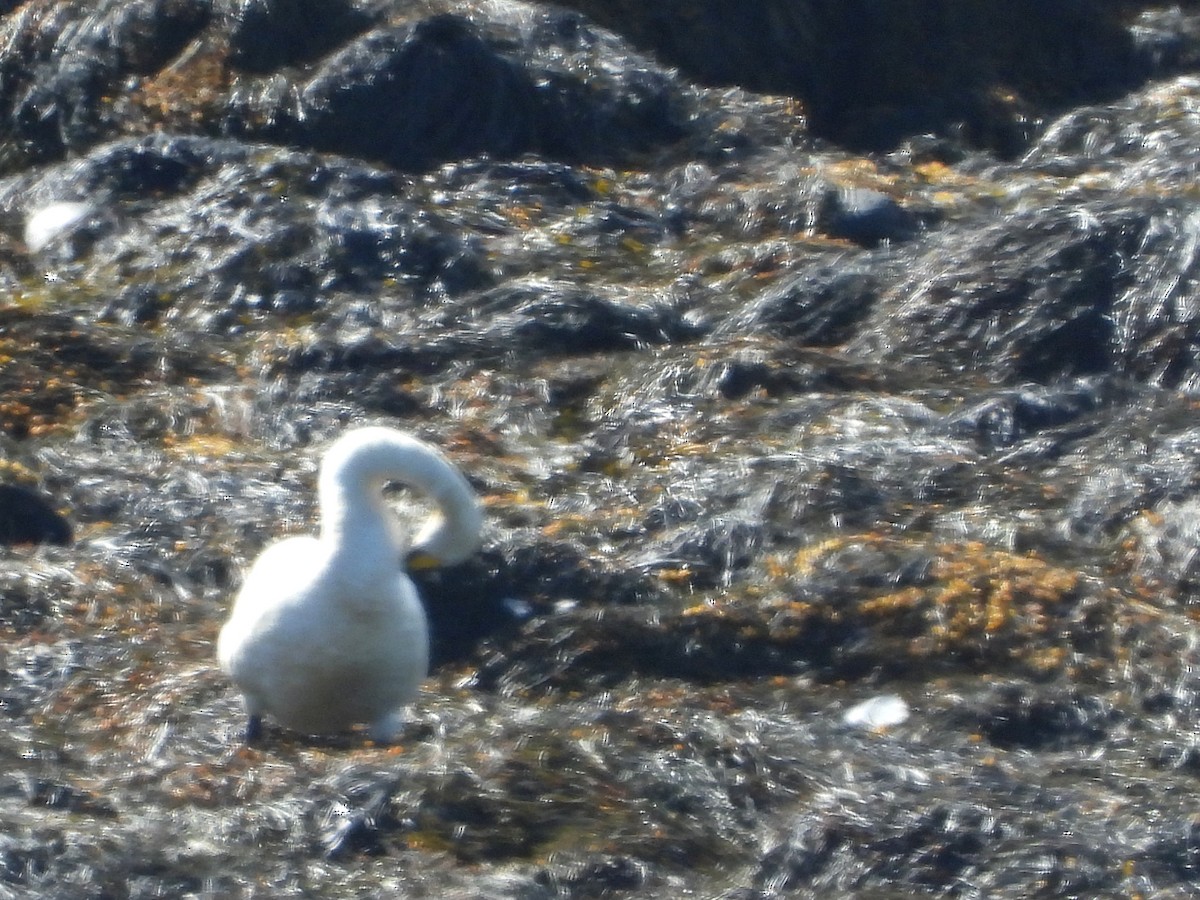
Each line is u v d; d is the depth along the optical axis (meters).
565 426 13.84
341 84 20.05
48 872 7.10
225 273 16.28
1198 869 7.92
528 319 15.11
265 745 8.69
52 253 17.28
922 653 10.19
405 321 15.48
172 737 8.84
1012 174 21.22
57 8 22.20
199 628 10.29
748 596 10.64
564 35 21.55
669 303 15.91
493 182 18.55
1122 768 9.13
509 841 7.82
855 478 12.22
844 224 17.80
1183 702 9.83
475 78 20.09
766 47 25.41
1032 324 15.27
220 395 13.89
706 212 18.30
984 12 27.31
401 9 21.28
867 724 9.58
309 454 12.88
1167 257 15.51
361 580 8.02
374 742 8.68
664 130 20.47
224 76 20.88
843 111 25.80
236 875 7.27
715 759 8.76
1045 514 12.10
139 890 7.08
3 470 11.98
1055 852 7.95
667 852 7.89
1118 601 10.52
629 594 10.76
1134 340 15.04
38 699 9.35
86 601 10.46
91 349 14.62
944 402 14.16
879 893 7.75
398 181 18.09
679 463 12.66
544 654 10.15
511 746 8.70
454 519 8.22
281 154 18.09
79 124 21.06
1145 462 12.70
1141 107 23.70
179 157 18.41
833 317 15.83
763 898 7.61
